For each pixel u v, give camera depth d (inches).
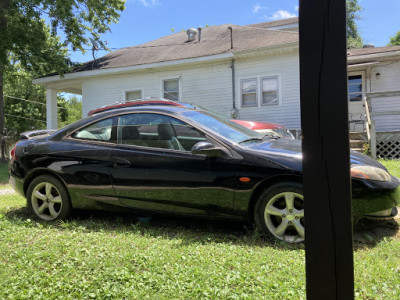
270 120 466.9
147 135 151.0
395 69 435.5
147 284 92.1
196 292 86.9
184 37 651.5
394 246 119.2
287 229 130.0
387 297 83.7
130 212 151.7
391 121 434.9
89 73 553.0
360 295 85.1
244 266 102.7
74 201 158.2
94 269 101.1
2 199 226.4
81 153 157.0
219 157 134.6
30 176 168.2
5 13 565.0
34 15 579.8
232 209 133.3
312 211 51.8
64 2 579.5
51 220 161.9
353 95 458.3
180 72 516.1
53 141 167.2
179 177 138.9
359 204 121.9
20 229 141.6
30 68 607.5
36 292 88.4
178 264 104.3
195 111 162.1
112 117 160.4
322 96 50.8
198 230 147.6
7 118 1234.0
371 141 348.8
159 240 128.6
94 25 661.3
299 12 52.0
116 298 85.4
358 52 464.8
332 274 50.8
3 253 114.6
